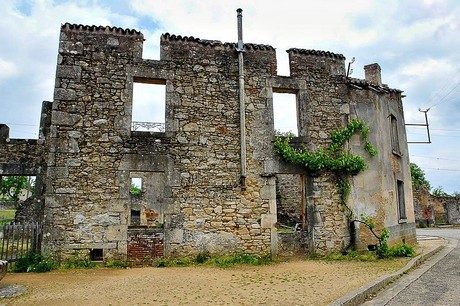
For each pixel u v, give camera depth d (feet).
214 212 31.01
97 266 28.14
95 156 29.63
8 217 66.44
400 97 45.65
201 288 20.88
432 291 19.53
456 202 97.04
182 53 32.81
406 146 45.68
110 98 30.66
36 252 28.07
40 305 17.21
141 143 30.60
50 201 28.37
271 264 29.76
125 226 29.22
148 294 19.42
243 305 17.02
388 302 17.72
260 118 33.50
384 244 33.55
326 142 35.04
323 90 35.91
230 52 33.96
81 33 31.12
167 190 30.48
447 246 40.98
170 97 31.76
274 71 34.78
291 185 53.36
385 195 37.40
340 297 17.70
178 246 29.89
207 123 32.17
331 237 33.55
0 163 35.73
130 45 31.86
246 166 32.37
